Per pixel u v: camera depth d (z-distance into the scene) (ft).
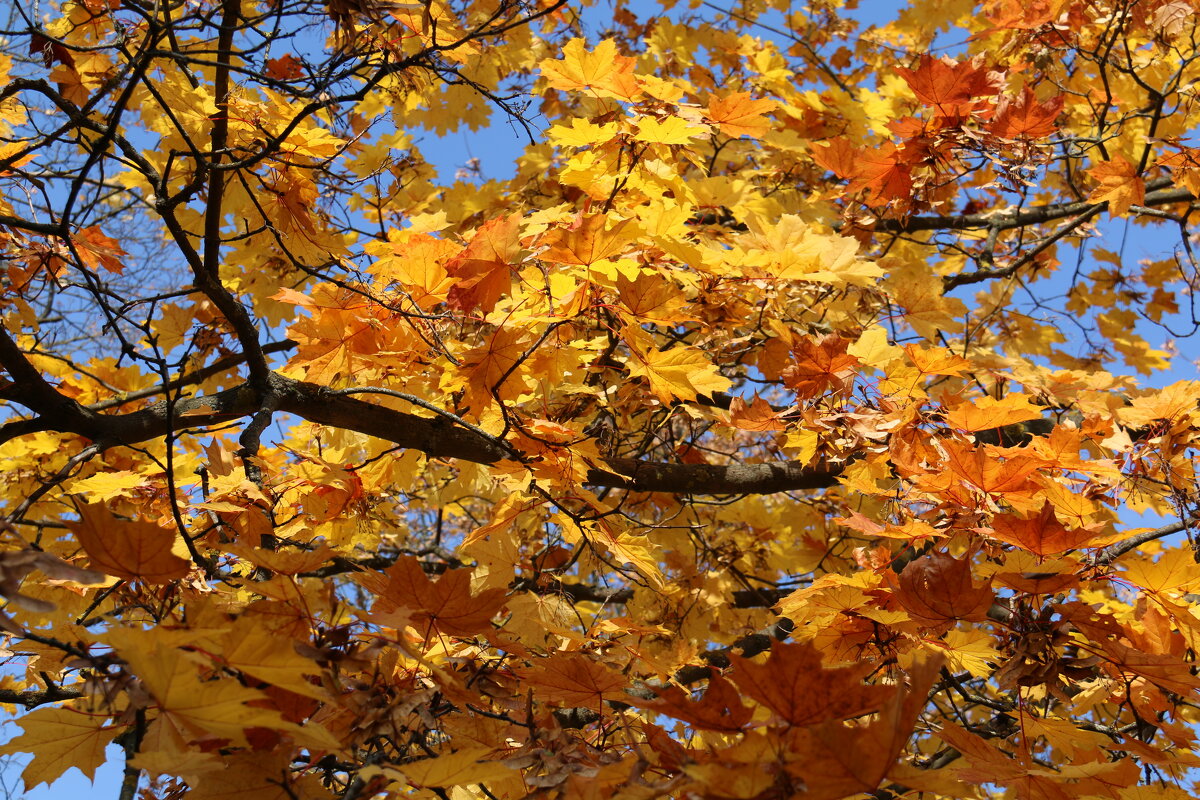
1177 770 7.95
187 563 5.05
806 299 13.38
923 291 13.26
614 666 7.86
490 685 6.70
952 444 7.89
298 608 5.63
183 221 13.30
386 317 9.65
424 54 8.59
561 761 5.60
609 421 12.78
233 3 8.29
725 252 10.61
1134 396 13.76
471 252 8.45
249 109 10.08
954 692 12.96
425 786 4.91
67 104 8.32
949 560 6.53
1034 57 16.48
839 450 10.18
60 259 11.13
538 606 9.16
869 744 3.86
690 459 17.22
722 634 16.16
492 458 11.17
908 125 12.76
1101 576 7.40
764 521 16.92
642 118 9.71
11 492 13.50
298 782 5.16
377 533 15.25
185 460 13.38
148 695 4.58
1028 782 6.15
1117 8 15.24
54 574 4.32
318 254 11.59
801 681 4.39
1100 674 8.08
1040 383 14.12
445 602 5.94
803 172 17.83
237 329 9.82
